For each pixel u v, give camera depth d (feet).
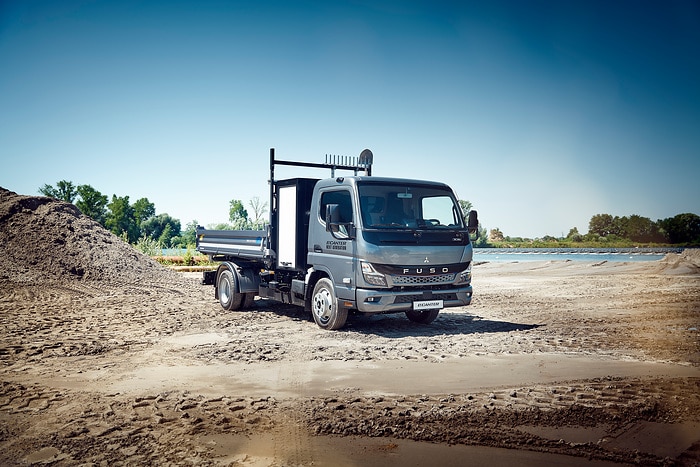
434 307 31.81
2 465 13.55
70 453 14.30
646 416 17.52
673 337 31.65
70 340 29.43
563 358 25.84
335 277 32.14
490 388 20.57
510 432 16.06
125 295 49.57
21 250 57.93
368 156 39.88
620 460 14.28
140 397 19.15
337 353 26.63
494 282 69.92
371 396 19.45
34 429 16.02
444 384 21.07
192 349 27.43
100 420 16.80
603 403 18.75
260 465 13.65
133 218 390.21
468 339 30.60
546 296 53.42
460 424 16.62
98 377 21.95
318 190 33.99
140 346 28.12
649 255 167.73
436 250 31.78
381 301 30.37
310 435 15.66
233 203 133.69
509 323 36.86
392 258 30.50
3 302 43.42
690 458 14.46
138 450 14.51
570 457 14.40
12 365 23.94
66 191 360.48
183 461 13.83
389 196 32.12
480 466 13.76
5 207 64.75
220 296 42.24
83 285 53.52
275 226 37.42
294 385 20.86
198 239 46.37
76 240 63.00
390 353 26.73
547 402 18.84
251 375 22.36
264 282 39.83
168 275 63.72
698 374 22.81
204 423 16.56
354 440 15.33
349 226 30.99
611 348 28.35
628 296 53.06
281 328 33.78
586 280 71.46
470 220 33.96
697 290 57.93
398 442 15.23
